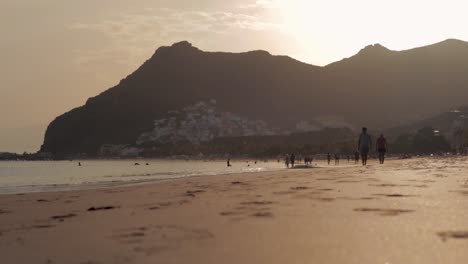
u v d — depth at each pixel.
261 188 10.27
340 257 3.70
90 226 5.83
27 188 24.61
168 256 3.94
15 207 8.80
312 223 5.30
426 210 6.13
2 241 5.02
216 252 4.02
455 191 8.38
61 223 6.28
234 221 5.64
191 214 6.44
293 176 14.71
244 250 4.05
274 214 6.09
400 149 181.38
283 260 3.66
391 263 3.48
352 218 5.58
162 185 13.59
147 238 4.80
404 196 7.72
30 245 4.73
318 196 8.06
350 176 13.35
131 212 7.08
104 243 4.64
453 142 175.00
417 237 4.43
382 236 4.50
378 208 6.37
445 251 3.86
